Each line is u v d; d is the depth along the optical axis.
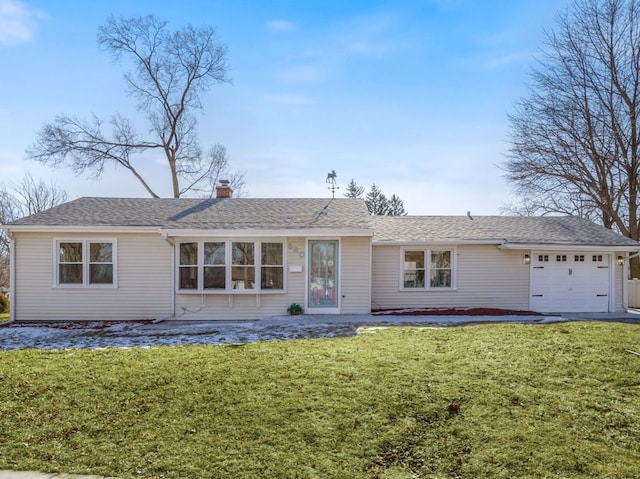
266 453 4.08
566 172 22.94
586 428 4.54
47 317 13.62
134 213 15.01
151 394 5.63
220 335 10.29
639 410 4.97
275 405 5.21
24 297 13.60
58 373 6.61
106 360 7.43
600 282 15.78
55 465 3.87
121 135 28.00
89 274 13.74
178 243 13.84
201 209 15.80
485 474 3.69
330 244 14.05
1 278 27.00
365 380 6.04
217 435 4.47
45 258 13.63
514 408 5.04
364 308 13.95
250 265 13.88
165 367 6.86
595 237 16.11
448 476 3.68
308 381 6.04
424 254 15.50
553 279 15.65
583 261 15.77
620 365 6.66
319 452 4.10
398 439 4.35
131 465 3.88
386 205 57.88
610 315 14.49
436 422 4.71
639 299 18.42
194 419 4.86
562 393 5.50
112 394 5.66
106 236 13.73
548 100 23.25
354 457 4.01
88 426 4.70
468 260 15.52
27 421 4.85
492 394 5.46
